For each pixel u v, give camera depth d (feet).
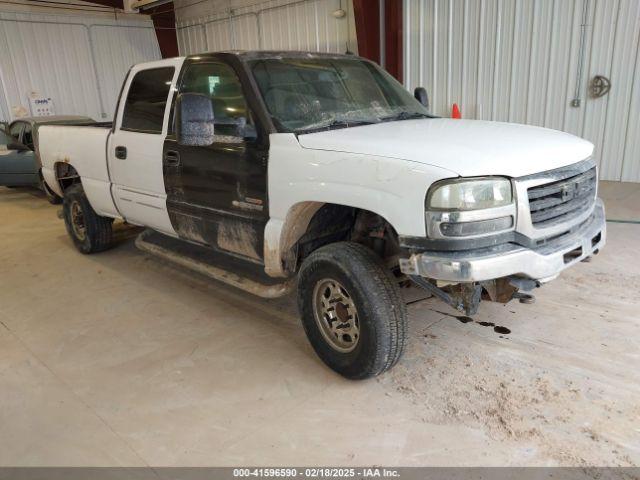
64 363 11.07
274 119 10.31
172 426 8.80
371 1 28.99
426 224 8.04
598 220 10.06
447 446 7.98
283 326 12.39
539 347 10.69
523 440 8.02
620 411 8.58
